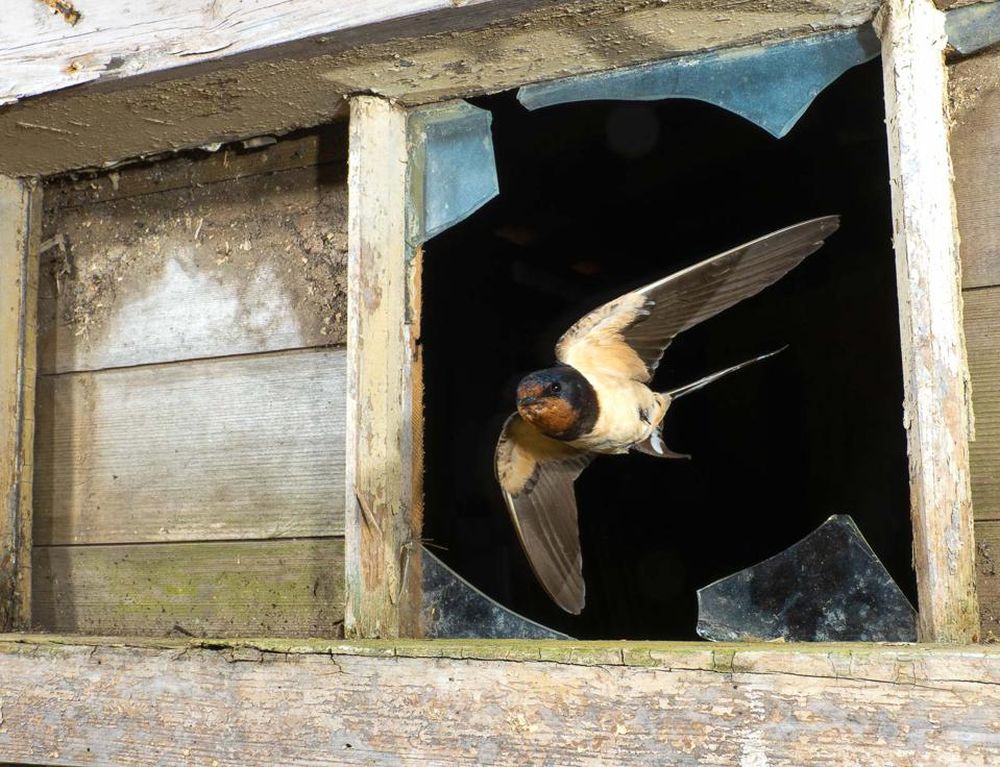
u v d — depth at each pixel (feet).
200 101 4.43
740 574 4.19
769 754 3.90
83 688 4.19
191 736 4.13
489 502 6.28
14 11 4.42
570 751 3.97
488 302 6.49
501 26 4.21
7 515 4.62
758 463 6.64
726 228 6.22
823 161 5.58
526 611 6.23
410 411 4.41
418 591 4.38
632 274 6.77
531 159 5.46
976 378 4.17
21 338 4.68
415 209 4.46
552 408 4.37
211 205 4.66
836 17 4.20
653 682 3.95
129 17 4.36
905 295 4.10
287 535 4.52
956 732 3.84
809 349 6.25
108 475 4.65
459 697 4.02
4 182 4.70
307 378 4.55
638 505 6.88
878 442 5.87
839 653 3.90
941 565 4.02
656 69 4.33
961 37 4.18
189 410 4.62
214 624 4.54
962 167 4.22
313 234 4.58
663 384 6.89
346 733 4.06
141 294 4.68
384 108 4.43
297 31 4.25
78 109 4.45
